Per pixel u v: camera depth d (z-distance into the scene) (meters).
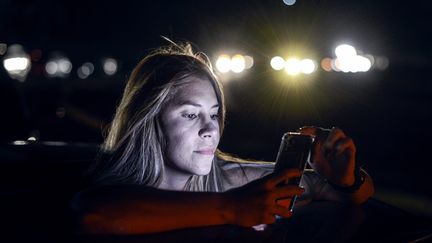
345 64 15.98
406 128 12.59
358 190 1.94
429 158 9.88
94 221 1.55
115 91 17.14
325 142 1.84
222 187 2.21
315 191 2.06
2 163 2.28
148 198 1.57
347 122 12.75
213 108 1.92
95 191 1.63
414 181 8.24
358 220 1.85
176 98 1.90
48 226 1.65
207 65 2.02
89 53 23.48
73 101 15.61
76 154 2.82
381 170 8.98
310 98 12.62
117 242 1.50
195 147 1.90
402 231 1.79
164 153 1.92
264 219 1.55
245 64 14.86
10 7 8.71
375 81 15.78
